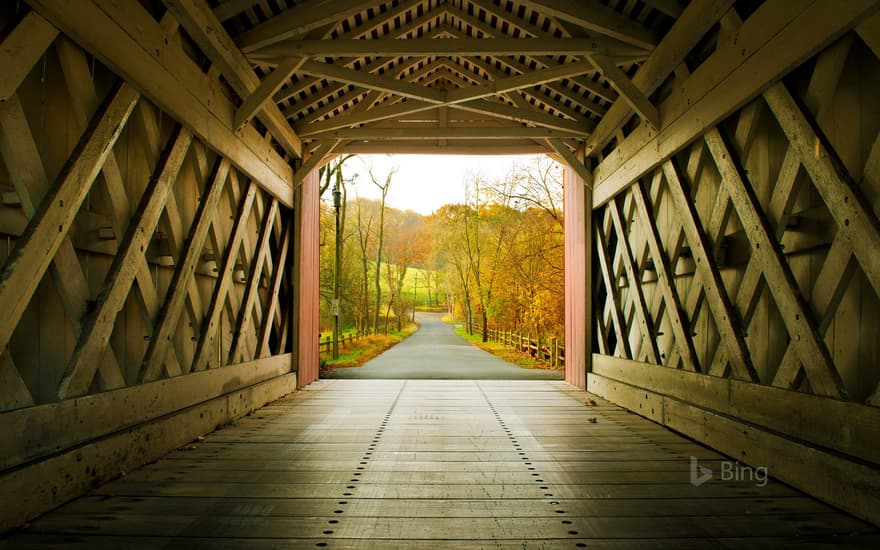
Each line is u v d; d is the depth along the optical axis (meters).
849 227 2.58
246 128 5.24
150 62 3.34
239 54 4.61
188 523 2.46
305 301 7.76
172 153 3.76
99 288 3.23
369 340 22.58
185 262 3.99
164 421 3.69
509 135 7.18
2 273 2.27
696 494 2.91
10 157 2.31
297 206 7.41
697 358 4.38
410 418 5.19
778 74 3.02
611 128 6.14
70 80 2.73
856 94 2.71
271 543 2.25
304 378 7.70
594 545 2.26
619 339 6.33
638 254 5.78
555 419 5.16
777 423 3.20
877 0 2.29
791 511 2.64
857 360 2.77
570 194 8.22
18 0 2.43
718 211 3.93
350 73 5.40
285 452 3.81
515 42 4.70
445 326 43.66
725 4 3.50
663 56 4.41
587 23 4.46
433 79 7.85
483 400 6.40
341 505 2.72
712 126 3.88
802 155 2.90
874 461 2.44
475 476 3.25
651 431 4.61
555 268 13.61
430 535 2.35
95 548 2.17
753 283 3.54
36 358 2.69
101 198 3.24
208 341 4.53
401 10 5.50
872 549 2.21
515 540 2.31
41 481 2.50
